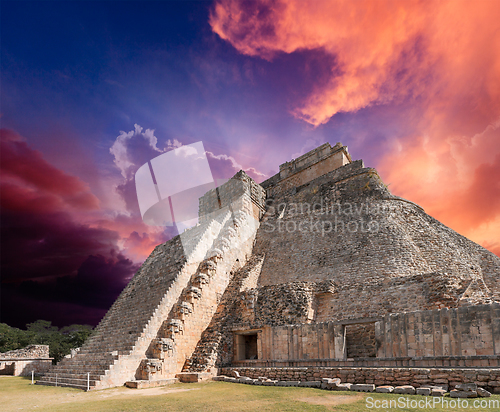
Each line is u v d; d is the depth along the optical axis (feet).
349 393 35.58
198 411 30.78
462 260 77.15
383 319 46.47
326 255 81.66
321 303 64.69
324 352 50.16
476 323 39.34
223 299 73.77
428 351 41.83
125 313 71.46
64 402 38.14
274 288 65.72
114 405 34.99
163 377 55.11
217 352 60.03
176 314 63.46
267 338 57.36
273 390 40.34
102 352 59.77
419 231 82.33
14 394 46.29
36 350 96.32
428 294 54.95
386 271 68.64
